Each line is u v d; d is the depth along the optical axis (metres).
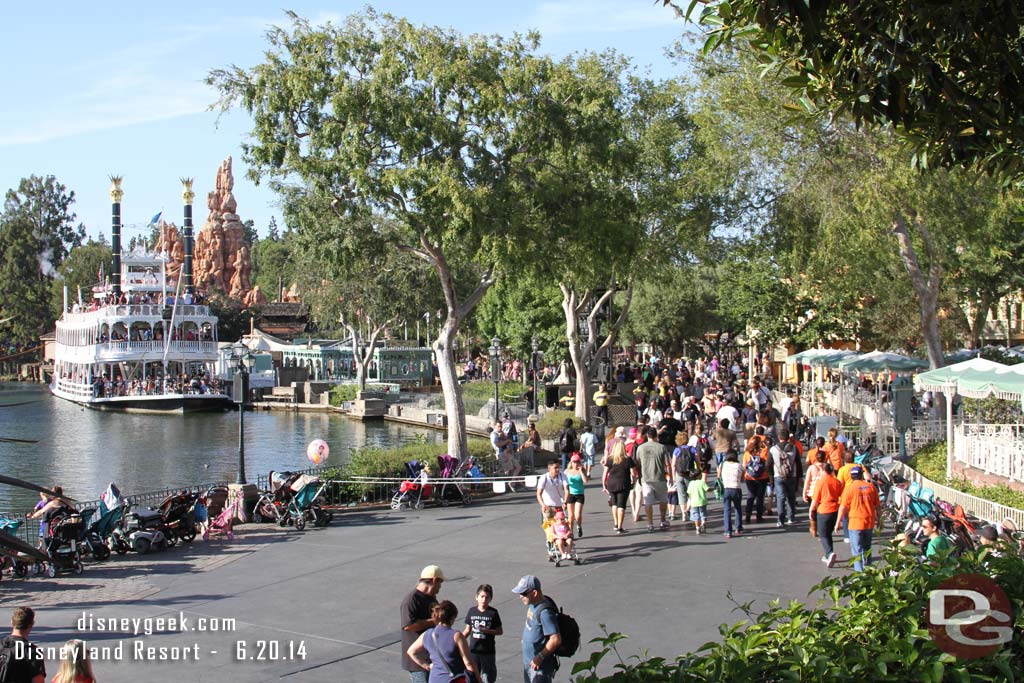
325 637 12.55
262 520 21.03
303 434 60.19
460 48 24.72
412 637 9.49
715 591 14.11
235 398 22.05
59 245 129.62
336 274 27.06
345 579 15.65
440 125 23.75
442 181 23.62
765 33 7.52
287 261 74.69
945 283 40.00
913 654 5.64
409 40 24.14
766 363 63.69
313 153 24.61
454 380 26.88
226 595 14.81
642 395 35.06
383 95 23.39
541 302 55.78
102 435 61.16
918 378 23.08
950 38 7.46
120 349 81.50
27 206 130.12
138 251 106.94
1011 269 41.28
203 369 89.69
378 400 70.75
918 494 17.34
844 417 36.72
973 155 8.01
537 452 30.44
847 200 26.14
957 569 6.98
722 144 28.03
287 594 14.78
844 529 17.47
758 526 18.78
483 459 26.34
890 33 7.76
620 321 40.22
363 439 56.44
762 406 34.94
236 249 154.25
